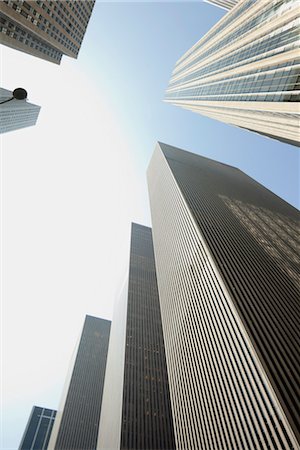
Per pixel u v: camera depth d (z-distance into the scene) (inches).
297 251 4424.2
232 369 2370.8
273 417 1825.8
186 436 2726.4
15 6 3265.3
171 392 3417.8
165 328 4281.5
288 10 2691.9
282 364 2081.7
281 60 2568.9
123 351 6712.6
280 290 3041.3
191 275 3905.0
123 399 5521.7
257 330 2378.2
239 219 5108.3
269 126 2999.5
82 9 4931.1
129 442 4766.2
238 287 2938.0
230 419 2183.8
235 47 4128.9
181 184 6136.8
